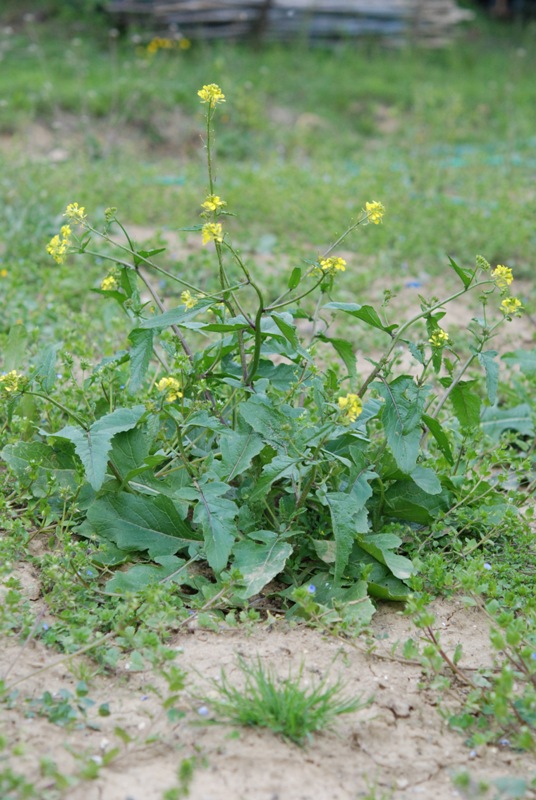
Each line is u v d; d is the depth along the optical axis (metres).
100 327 5.31
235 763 2.48
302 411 3.39
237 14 14.48
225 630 3.04
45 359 3.73
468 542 3.47
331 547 3.28
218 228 3.06
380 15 15.75
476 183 9.42
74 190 8.30
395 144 12.12
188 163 10.70
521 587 3.22
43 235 6.93
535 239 7.62
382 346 5.59
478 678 2.86
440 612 3.25
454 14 16.27
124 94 11.70
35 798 2.30
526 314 6.01
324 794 2.42
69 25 14.34
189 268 6.44
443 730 2.70
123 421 3.31
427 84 13.78
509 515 3.52
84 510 3.45
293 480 3.26
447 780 2.51
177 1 14.25
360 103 13.43
